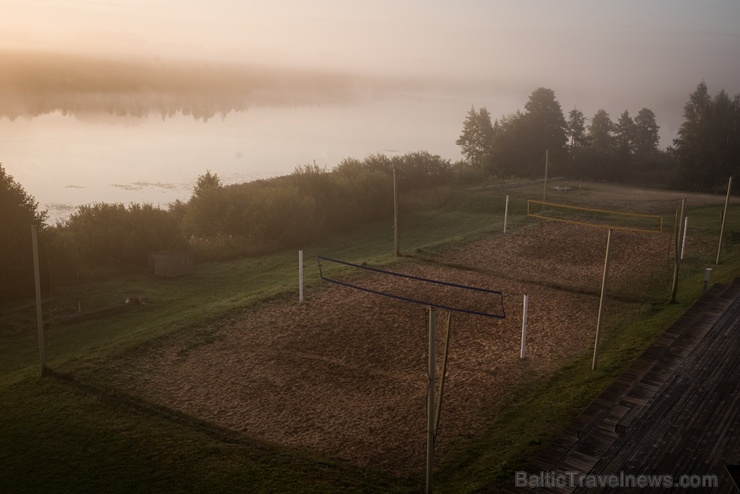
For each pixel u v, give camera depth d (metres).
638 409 11.92
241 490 11.55
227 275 29.12
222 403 15.08
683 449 10.60
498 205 44.03
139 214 31.45
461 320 20.66
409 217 42.97
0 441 13.44
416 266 27.42
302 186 41.25
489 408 14.56
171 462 12.49
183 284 27.50
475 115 76.25
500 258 28.73
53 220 46.19
